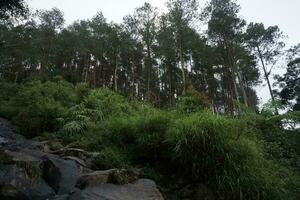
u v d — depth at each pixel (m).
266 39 32.41
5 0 9.56
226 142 6.16
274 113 10.31
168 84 34.69
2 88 18.89
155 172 7.05
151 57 34.03
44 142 8.67
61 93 15.51
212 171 6.08
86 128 10.26
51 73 31.14
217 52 31.02
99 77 37.72
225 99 36.75
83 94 15.68
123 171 6.18
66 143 9.17
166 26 29.84
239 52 30.09
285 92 30.72
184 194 6.18
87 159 7.29
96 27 34.66
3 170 4.88
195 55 32.19
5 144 7.80
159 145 7.32
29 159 5.46
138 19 31.08
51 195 5.00
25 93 15.06
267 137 9.04
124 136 8.59
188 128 6.42
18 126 11.01
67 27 39.41
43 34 34.22
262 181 5.62
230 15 28.81
